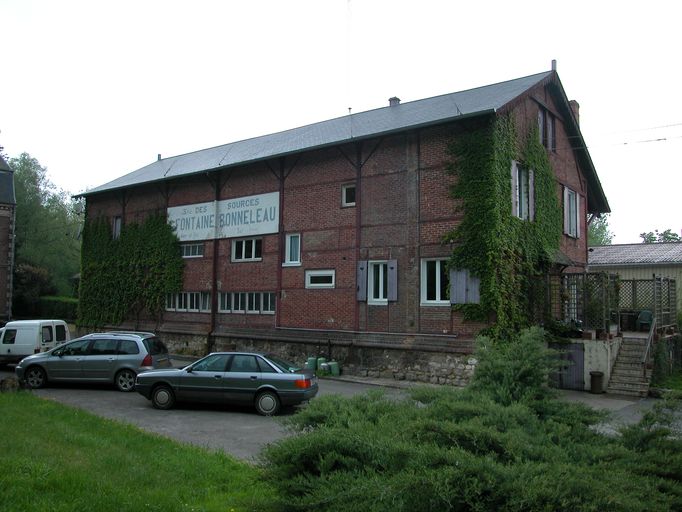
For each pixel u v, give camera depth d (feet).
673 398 16.97
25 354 66.33
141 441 29.76
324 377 62.59
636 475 13.94
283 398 41.88
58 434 29.81
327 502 12.82
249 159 74.43
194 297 84.99
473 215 56.24
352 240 65.57
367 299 63.46
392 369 60.80
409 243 60.85
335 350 65.67
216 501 19.72
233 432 35.94
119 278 96.48
